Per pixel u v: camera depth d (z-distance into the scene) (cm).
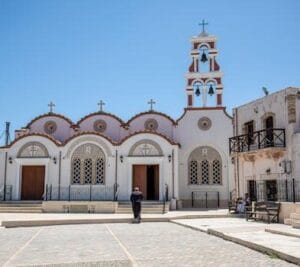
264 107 2622
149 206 3098
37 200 3447
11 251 1354
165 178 3409
